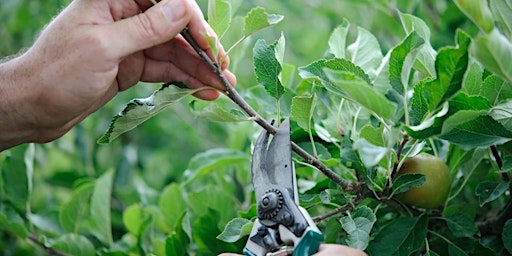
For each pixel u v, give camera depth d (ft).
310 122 2.49
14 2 4.74
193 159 3.23
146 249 3.07
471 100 2.26
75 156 4.63
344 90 2.17
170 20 2.32
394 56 2.27
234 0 2.67
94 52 2.35
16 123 2.53
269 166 2.34
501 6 2.24
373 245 2.45
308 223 2.24
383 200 2.46
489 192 2.44
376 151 2.10
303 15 5.06
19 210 3.24
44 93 2.43
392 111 2.11
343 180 2.39
